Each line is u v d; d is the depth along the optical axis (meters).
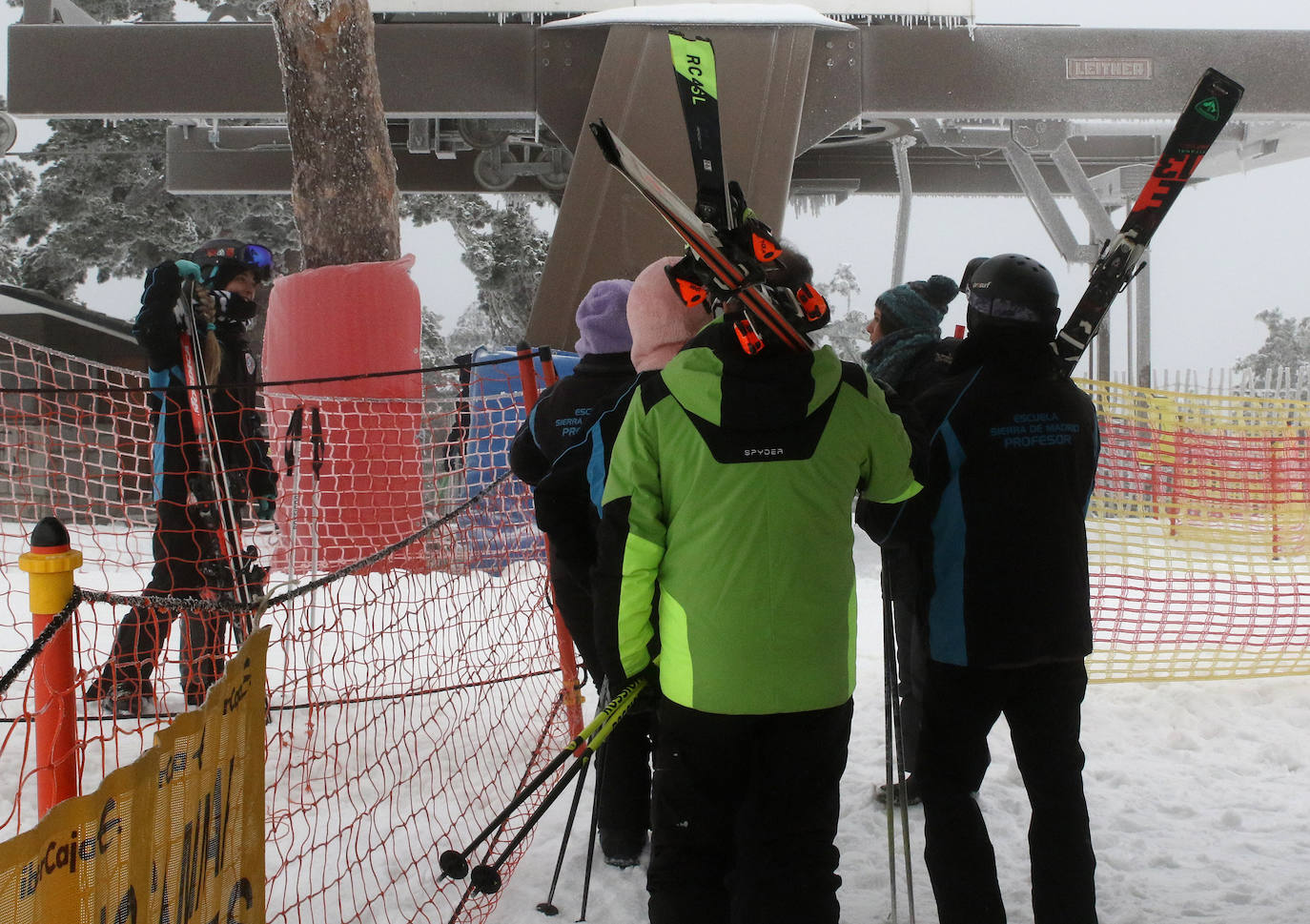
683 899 2.15
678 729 2.14
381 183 7.90
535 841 3.30
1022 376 2.51
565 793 3.66
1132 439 5.71
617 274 8.70
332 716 4.27
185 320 4.18
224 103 9.86
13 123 11.73
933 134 12.18
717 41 9.07
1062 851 2.43
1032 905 2.69
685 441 2.08
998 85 10.05
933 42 9.93
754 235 2.03
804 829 2.15
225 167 13.62
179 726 1.63
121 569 6.71
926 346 3.35
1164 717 4.54
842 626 2.14
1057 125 12.01
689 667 2.10
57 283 26.39
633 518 2.11
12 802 3.38
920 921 2.83
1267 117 10.43
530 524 4.84
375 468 6.30
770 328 2.04
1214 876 3.09
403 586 5.29
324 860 2.77
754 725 2.12
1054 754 2.48
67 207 26.70
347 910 2.83
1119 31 10.17
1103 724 4.48
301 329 7.34
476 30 9.72
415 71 9.73
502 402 6.55
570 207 8.75
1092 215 12.09
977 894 2.41
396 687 4.59
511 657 4.86
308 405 6.23
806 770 2.14
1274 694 4.85
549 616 4.89
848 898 2.97
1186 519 5.71
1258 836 3.37
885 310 3.42
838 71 9.82
